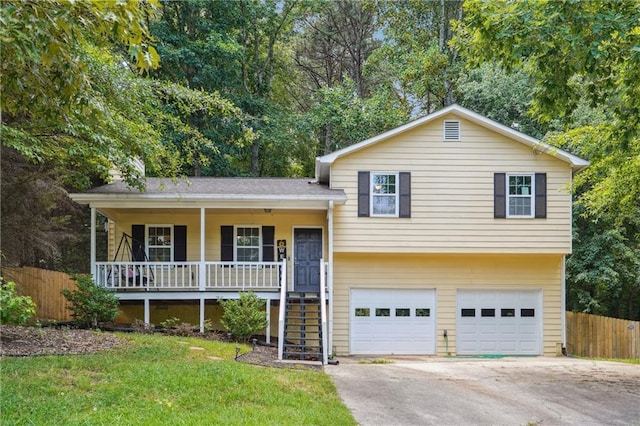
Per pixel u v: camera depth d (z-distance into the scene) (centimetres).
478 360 1464
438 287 1658
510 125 2327
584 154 1205
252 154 2734
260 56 3008
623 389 996
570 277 2084
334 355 1542
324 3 2950
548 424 761
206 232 1748
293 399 786
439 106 2880
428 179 1600
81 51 879
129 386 732
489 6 827
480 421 767
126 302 1680
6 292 501
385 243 1588
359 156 1605
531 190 1603
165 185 1653
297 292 1577
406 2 2889
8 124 1045
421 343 1647
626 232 2067
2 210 1298
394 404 843
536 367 1255
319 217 1758
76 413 610
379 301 1655
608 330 1775
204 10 2572
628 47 811
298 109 3306
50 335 1141
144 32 491
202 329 1529
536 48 790
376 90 2967
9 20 443
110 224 1752
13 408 605
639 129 988
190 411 668
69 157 1253
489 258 1664
